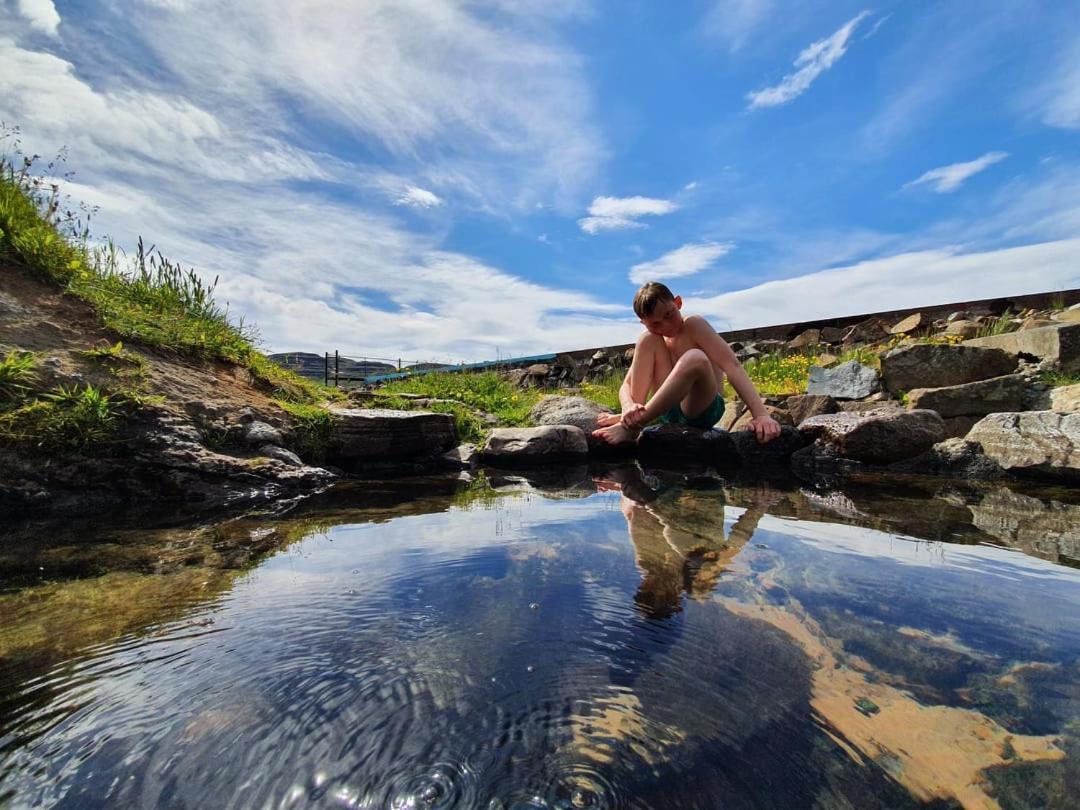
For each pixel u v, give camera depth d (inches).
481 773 27.4
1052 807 25.0
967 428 160.7
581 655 38.8
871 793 26.0
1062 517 84.7
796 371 275.0
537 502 97.3
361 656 38.6
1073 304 285.9
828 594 50.4
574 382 444.1
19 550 66.3
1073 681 35.7
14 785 26.5
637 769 27.7
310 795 26.1
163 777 27.1
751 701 33.5
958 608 47.4
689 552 64.1
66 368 106.2
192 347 138.2
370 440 138.3
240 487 104.3
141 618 45.8
